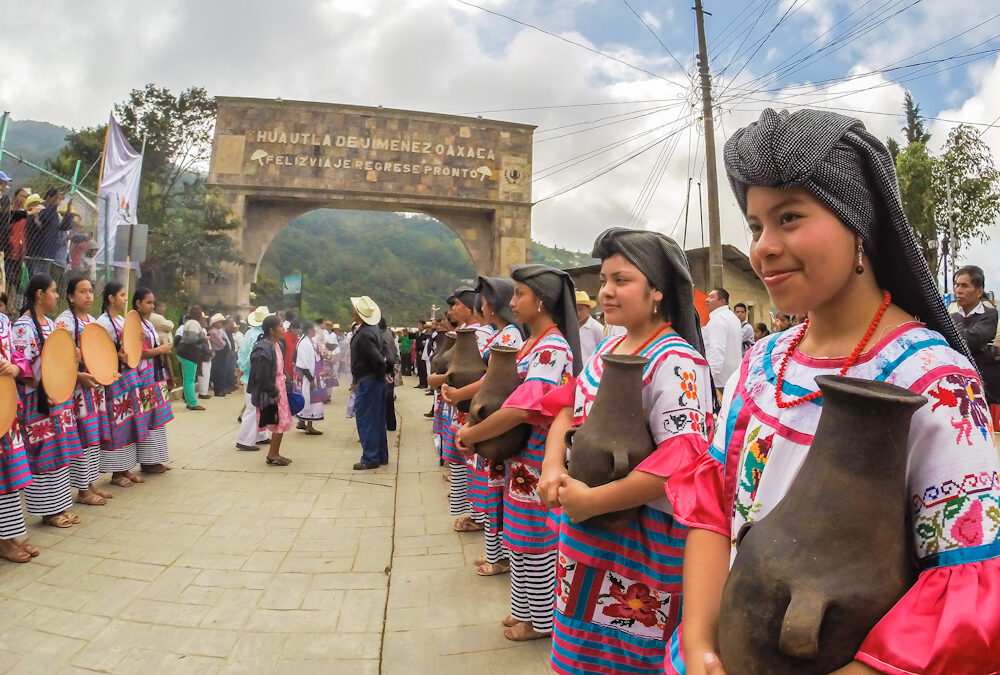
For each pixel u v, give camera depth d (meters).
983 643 0.66
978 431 0.77
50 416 4.20
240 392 13.16
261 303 37.91
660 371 1.70
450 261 99.19
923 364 0.83
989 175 14.39
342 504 5.07
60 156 20.92
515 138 20.98
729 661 0.83
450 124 20.62
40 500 4.19
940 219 14.50
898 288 0.93
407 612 3.17
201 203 19.11
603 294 1.88
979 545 0.72
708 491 1.11
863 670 0.71
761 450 0.97
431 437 8.34
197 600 3.28
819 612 0.73
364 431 6.38
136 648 2.80
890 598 0.74
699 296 6.12
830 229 0.88
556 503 1.75
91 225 9.77
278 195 19.75
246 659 2.73
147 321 5.59
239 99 19.64
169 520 4.54
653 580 1.66
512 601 2.90
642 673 1.69
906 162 15.05
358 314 6.44
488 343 3.76
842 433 0.79
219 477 5.83
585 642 1.75
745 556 0.84
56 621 3.02
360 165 20.06
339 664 2.69
